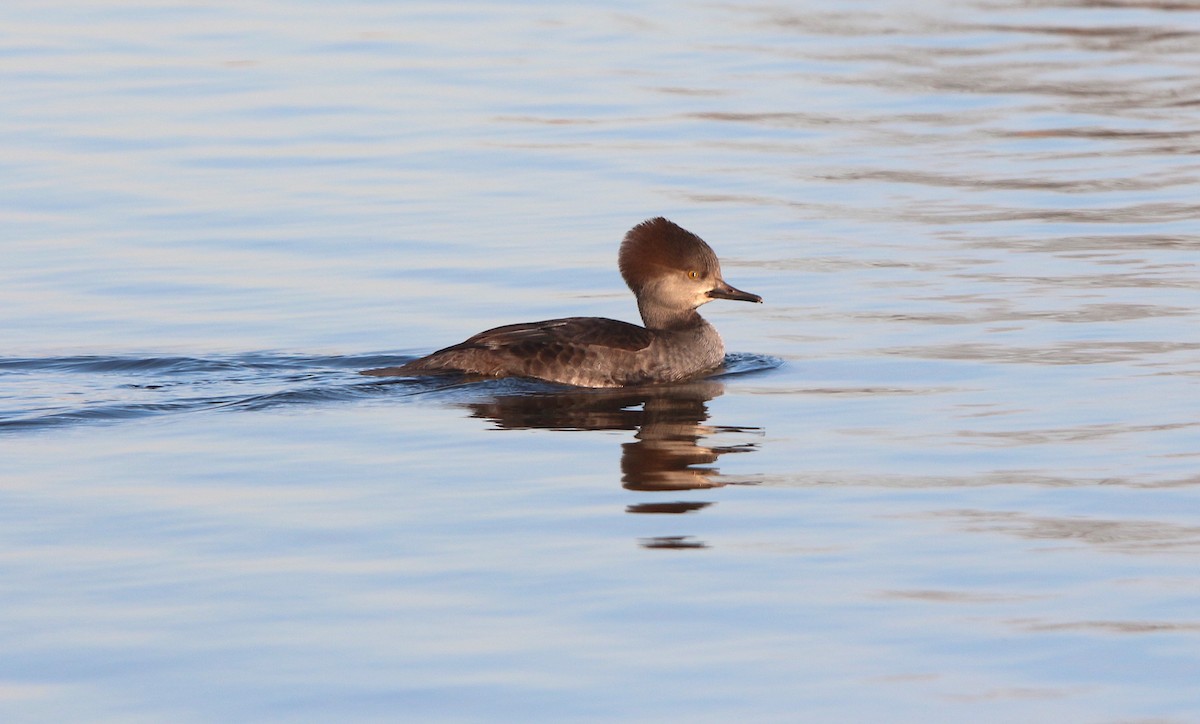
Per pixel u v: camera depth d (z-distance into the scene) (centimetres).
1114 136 2638
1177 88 2967
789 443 1334
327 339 1698
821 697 860
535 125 2705
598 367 1553
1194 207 2205
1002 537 1087
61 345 1659
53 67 3083
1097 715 834
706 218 2173
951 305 1788
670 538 1098
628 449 1320
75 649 924
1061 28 3581
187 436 1356
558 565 1049
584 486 1217
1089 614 957
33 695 870
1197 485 1186
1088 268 1920
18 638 938
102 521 1133
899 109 2841
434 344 1686
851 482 1217
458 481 1231
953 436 1335
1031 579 1012
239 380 1551
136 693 872
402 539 1098
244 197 2255
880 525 1117
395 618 964
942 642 923
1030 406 1416
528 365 1550
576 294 1866
